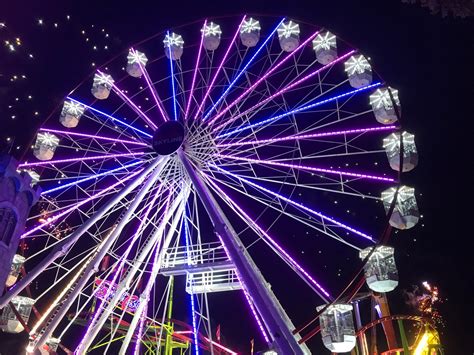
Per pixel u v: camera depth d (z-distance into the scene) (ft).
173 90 87.71
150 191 84.99
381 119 77.46
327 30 84.43
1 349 85.51
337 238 71.41
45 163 84.43
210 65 87.66
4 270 70.44
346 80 81.76
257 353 61.21
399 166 70.69
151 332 111.55
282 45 86.43
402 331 85.66
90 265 72.54
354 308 91.86
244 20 88.33
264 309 55.01
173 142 80.79
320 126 80.12
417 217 68.03
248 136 84.12
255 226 76.69
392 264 64.64
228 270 78.28
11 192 72.90
